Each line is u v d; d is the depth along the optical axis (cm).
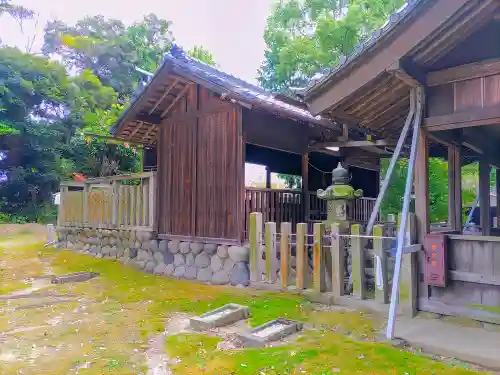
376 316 476
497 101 439
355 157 1019
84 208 1112
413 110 488
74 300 589
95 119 2108
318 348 376
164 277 785
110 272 832
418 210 486
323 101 516
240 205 721
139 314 512
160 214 875
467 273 446
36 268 869
